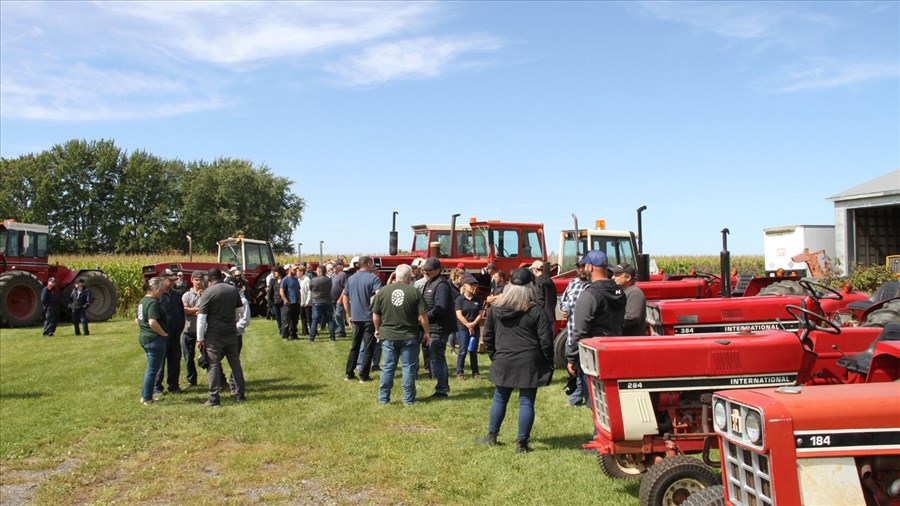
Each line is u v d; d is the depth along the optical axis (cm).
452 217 1489
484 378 1034
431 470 587
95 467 627
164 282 955
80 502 547
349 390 947
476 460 609
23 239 2061
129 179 6394
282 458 642
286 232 6688
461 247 1656
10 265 2036
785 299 759
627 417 482
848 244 2184
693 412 498
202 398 915
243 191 6456
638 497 492
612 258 1350
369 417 786
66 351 1449
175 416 811
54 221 6216
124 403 887
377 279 1015
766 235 2400
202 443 699
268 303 2066
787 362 483
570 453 622
